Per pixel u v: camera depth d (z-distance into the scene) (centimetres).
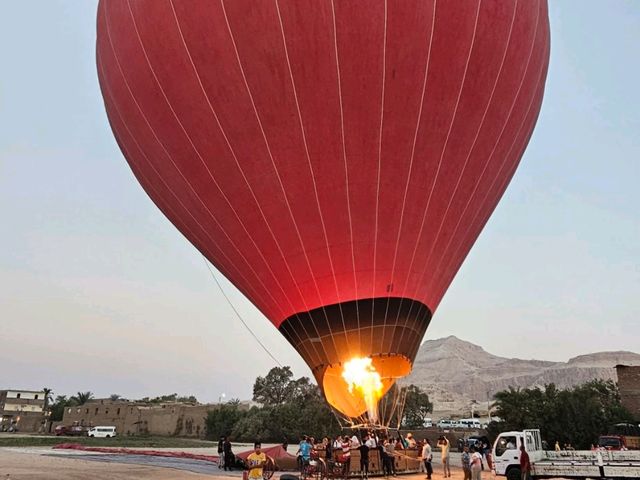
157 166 1931
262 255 1812
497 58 1634
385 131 1590
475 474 1712
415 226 1742
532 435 2016
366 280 1736
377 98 1545
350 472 1808
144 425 8269
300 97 1545
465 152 1730
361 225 1695
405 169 1655
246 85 1561
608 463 1758
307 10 1461
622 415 4438
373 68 1508
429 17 1492
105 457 3055
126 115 1892
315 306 1769
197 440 6800
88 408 8862
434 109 1603
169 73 1648
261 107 1579
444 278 1956
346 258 1723
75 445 4203
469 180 1805
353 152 1609
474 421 7438
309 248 1733
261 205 1725
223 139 1669
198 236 2048
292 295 1806
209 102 1627
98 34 1978
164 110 1727
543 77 1964
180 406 8106
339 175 1639
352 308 1734
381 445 1961
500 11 1600
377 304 1736
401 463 2075
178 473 2114
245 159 1670
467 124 1677
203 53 1569
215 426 7125
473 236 2028
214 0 1513
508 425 4459
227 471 2236
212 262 2147
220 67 1565
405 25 1479
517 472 1936
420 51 1514
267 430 6216
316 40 1481
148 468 2328
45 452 3519
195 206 1908
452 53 1547
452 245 1902
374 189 1658
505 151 1886
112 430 7031
